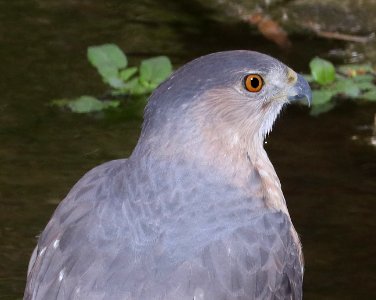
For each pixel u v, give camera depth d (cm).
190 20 1739
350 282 1245
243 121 1038
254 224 987
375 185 1378
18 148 1432
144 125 1018
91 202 991
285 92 1069
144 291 913
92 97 1530
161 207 970
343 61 1628
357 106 1528
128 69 1570
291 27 1717
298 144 1447
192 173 995
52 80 1574
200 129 1008
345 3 1752
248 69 1036
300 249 1034
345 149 1441
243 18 1742
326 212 1336
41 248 991
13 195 1348
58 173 1385
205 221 967
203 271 934
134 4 1784
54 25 1712
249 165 1035
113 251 940
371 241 1298
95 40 1678
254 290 961
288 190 1366
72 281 930
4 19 1723
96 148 1435
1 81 1570
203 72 1020
